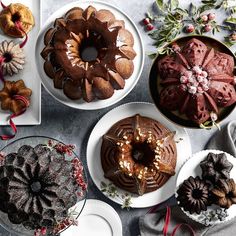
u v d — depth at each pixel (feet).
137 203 6.28
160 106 5.81
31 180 5.36
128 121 6.19
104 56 5.66
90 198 6.47
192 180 5.96
